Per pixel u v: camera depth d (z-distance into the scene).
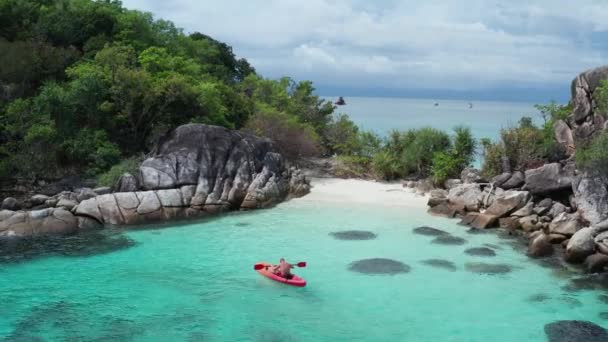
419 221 20.53
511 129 24.91
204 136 23.08
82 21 30.81
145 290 13.61
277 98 38.19
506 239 18.28
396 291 13.76
